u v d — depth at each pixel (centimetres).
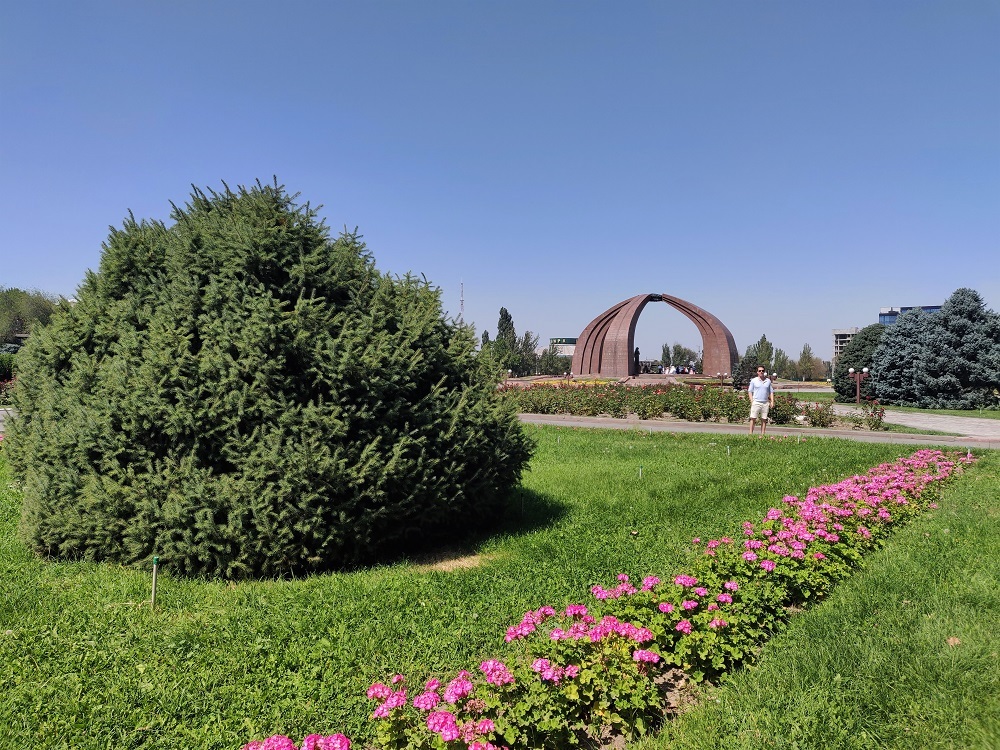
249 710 343
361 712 342
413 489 607
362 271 686
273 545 537
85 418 568
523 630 370
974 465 1136
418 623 450
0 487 916
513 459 730
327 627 443
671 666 391
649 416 2189
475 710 303
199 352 575
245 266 611
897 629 397
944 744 283
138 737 320
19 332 7044
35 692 355
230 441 552
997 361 2981
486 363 766
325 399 590
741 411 2042
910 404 3170
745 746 285
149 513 542
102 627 443
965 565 527
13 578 545
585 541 662
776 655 375
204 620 455
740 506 812
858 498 698
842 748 281
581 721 319
